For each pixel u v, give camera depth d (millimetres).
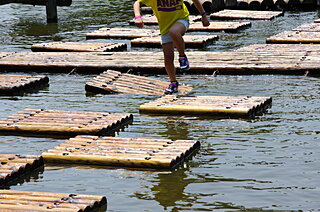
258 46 24891
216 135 13789
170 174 11430
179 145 12719
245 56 22672
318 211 9547
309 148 12586
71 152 12492
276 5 41812
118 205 10039
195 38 28094
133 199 10273
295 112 15492
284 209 9656
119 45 27172
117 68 21766
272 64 20828
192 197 10273
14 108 16953
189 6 42094
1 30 34500
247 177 11109
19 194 10312
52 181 11266
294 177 11023
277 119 14914
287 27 32688
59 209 9539
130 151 12406
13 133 14500
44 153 12430
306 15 37500
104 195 10500
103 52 24750
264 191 10422
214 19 37156
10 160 11977
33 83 19641
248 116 15234
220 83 19500
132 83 19266
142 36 30281
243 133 13844
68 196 10156
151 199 10250
